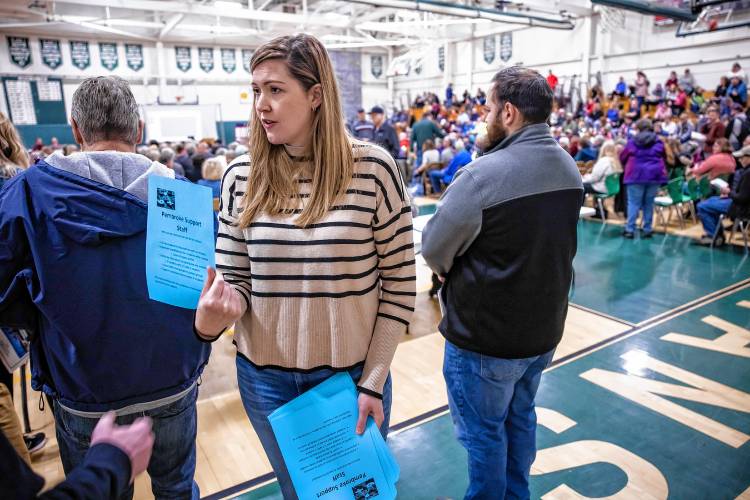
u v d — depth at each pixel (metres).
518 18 11.66
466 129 13.34
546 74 15.27
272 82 0.88
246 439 2.21
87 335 1.01
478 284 1.30
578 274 4.54
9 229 0.97
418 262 4.46
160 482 1.21
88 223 0.99
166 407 1.13
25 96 14.68
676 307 3.70
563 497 1.82
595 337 3.20
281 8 16.33
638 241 5.73
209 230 0.93
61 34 14.83
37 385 1.10
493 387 1.36
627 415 2.33
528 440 1.52
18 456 0.55
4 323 1.03
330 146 0.92
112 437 0.70
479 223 1.25
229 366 2.91
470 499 1.47
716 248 5.32
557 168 1.26
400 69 18.83
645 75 12.99
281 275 0.97
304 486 0.99
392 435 2.20
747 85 11.29
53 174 1.00
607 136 9.73
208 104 16.73
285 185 0.95
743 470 1.95
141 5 10.46
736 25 10.88
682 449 2.08
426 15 14.00
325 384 0.98
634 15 12.99
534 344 1.32
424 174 9.03
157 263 0.91
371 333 1.03
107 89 1.06
